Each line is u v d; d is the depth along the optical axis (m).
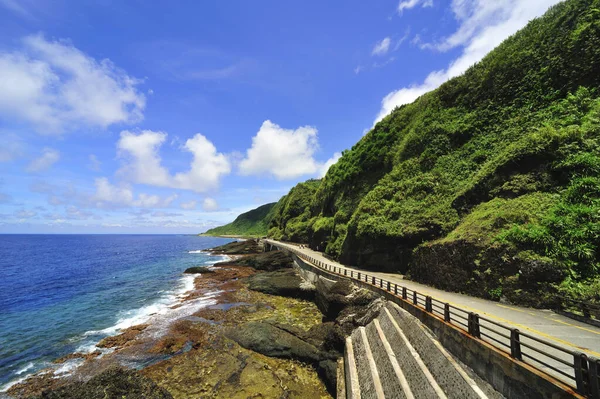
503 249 16.44
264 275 40.53
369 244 31.53
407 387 10.31
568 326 11.25
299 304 29.41
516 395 7.68
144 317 25.62
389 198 34.09
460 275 18.80
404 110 45.66
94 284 40.53
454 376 9.34
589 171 16.84
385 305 17.67
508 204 19.19
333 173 59.72
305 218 80.75
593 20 23.91
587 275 13.42
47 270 54.78
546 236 15.17
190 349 18.83
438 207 26.83
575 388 6.35
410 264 25.52
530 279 14.68
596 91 21.45
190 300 31.30
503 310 13.82
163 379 15.17
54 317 25.94
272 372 15.99
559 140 19.14
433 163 32.66
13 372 16.31
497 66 31.72
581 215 15.16
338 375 14.77
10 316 26.38
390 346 13.54
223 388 14.38
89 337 21.27
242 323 23.41
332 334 18.16
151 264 62.47
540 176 19.22
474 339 9.54
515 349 7.99
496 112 29.83
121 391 11.73
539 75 26.88
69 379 15.55
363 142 51.81
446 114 35.50
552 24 27.59
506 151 22.78
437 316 12.29
